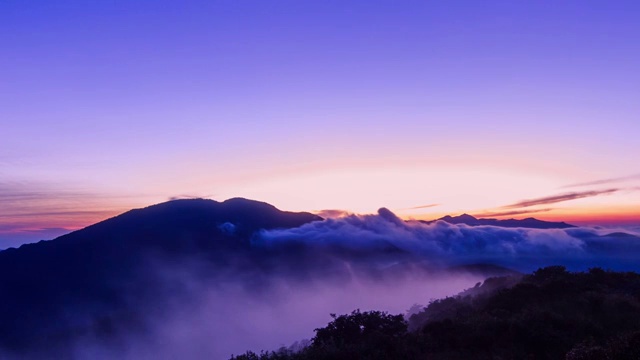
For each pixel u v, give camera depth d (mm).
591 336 16547
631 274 26312
